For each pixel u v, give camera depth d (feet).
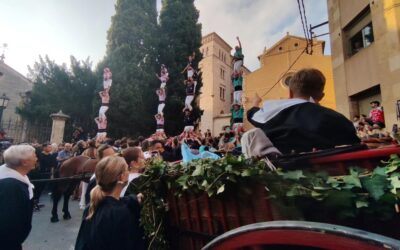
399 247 2.57
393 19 28.63
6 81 97.40
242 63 33.60
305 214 4.10
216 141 36.22
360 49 35.78
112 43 71.92
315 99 6.68
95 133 70.28
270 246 3.60
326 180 4.14
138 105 66.95
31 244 14.89
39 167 27.35
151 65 73.72
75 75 74.79
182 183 5.57
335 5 41.27
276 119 6.37
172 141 32.27
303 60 85.10
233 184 4.80
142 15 74.33
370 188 3.73
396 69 27.94
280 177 4.33
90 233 6.70
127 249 6.46
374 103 30.60
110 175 7.18
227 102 133.39
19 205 8.73
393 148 4.35
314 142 5.56
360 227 3.82
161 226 6.17
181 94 74.08
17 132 53.11
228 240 4.00
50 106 69.10
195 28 82.33
